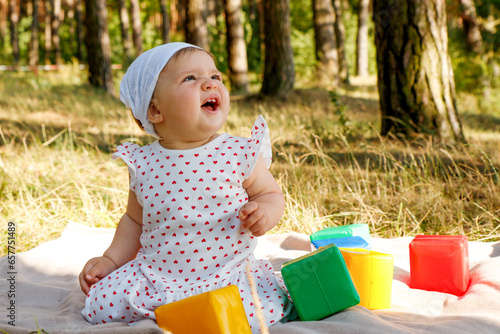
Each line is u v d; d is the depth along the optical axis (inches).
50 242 133.5
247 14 1040.2
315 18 637.9
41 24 1366.9
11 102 438.0
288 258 122.0
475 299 89.0
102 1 581.6
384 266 88.8
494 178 187.6
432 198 156.0
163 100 89.4
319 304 83.3
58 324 88.4
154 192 90.3
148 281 89.2
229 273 88.5
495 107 518.6
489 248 122.7
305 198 163.0
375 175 194.9
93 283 94.7
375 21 255.3
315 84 614.2
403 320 82.5
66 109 429.4
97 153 250.7
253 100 504.1
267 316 84.2
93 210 162.1
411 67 244.8
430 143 219.8
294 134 289.6
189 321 74.5
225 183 89.3
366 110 447.2
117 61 961.5
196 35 552.1
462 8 587.2
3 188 173.3
